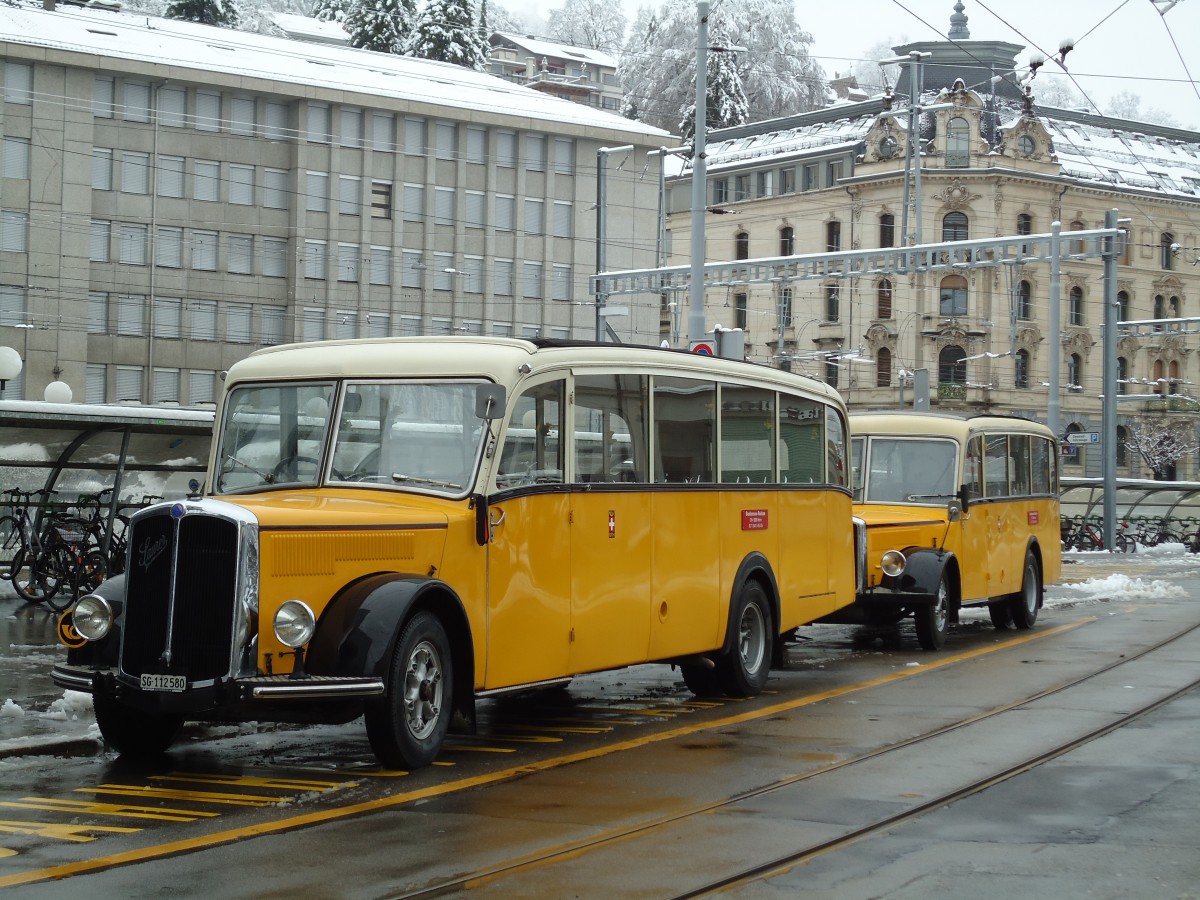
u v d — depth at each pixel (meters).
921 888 6.98
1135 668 15.93
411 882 7.09
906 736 11.51
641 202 67.50
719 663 13.76
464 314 62.81
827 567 15.92
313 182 59.19
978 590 19.42
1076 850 7.72
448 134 62.41
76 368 54.47
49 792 9.34
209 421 20.61
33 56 52.84
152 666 9.39
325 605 9.59
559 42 143.38
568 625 11.38
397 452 10.69
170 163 56.38
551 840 7.96
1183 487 51.81
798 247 81.00
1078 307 79.19
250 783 9.62
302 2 126.88
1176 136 86.50
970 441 19.34
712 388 13.59
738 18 102.94
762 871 7.32
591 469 11.72
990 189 75.69
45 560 19.91
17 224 53.31
